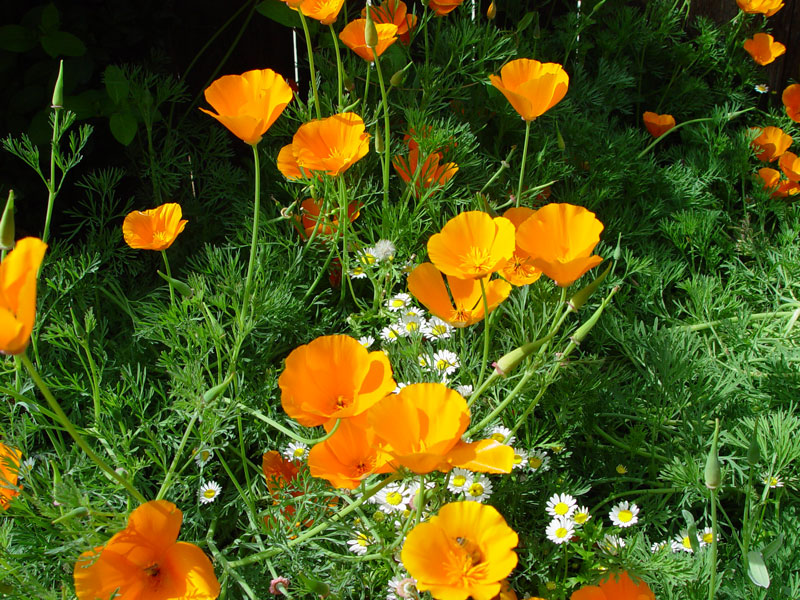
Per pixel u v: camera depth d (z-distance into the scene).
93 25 0.94
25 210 0.94
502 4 1.23
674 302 1.01
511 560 0.53
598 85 1.17
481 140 1.07
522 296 0.73
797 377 0.83
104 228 0.90
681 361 0.80
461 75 1.06
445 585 0.53
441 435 0.56
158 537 0.56
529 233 0.60
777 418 0.74
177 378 0.68
